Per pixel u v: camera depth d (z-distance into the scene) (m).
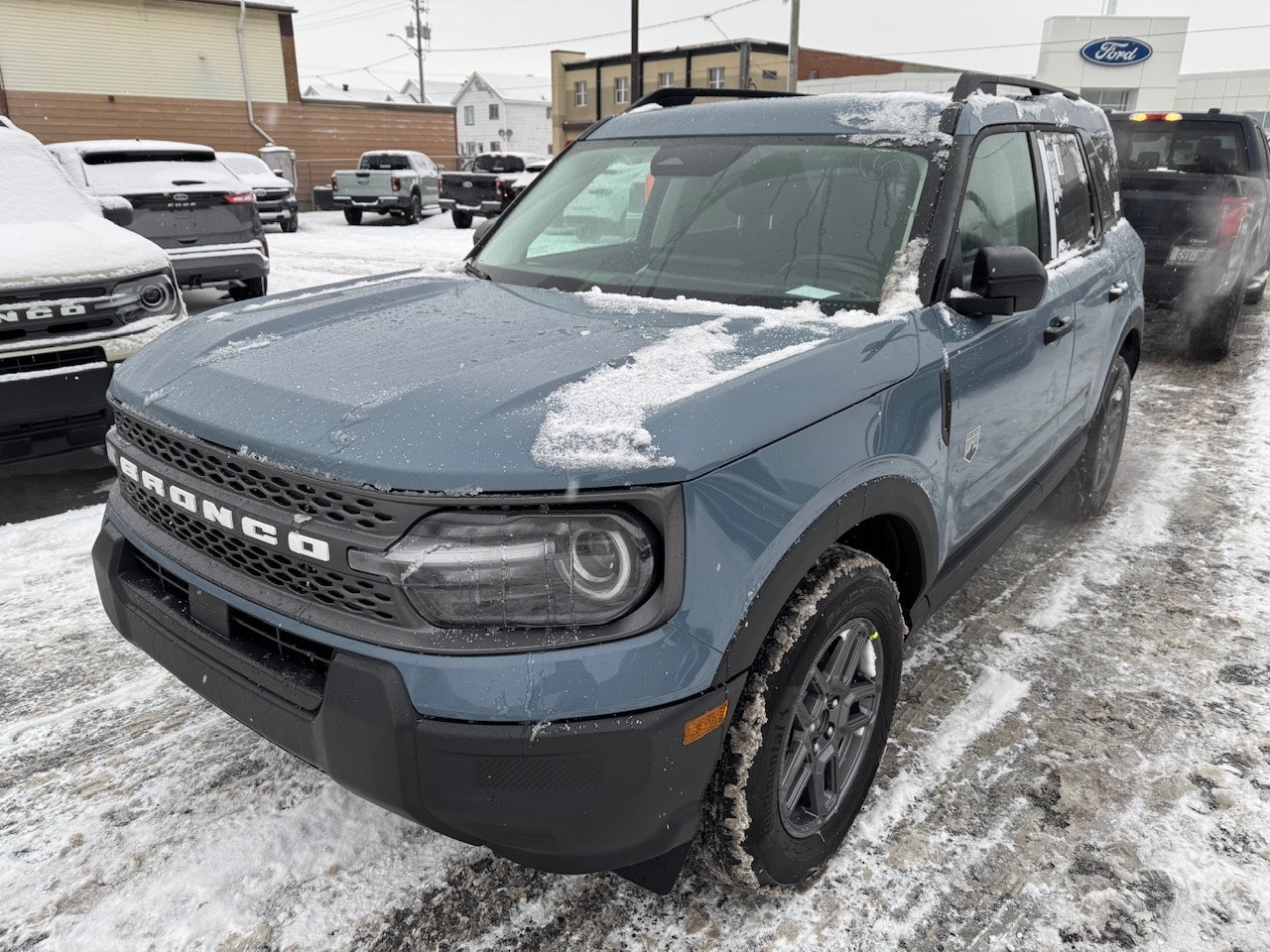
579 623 1.56
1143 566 3.88
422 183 22.39
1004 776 2.51
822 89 33.09
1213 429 5.77
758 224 2.63
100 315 4.25
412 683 1.55
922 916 2.04
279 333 2.21
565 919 2.03
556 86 50.34
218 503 1.78
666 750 1.58
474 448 1.55
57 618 3.30
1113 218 4.10
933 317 2.31
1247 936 1.99
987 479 2.73
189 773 2.49
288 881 2.12
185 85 26.14
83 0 24.05
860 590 1.99
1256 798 2.44
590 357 1.91
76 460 5.07
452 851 2.22
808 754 2.05
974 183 2.62
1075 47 32.75
